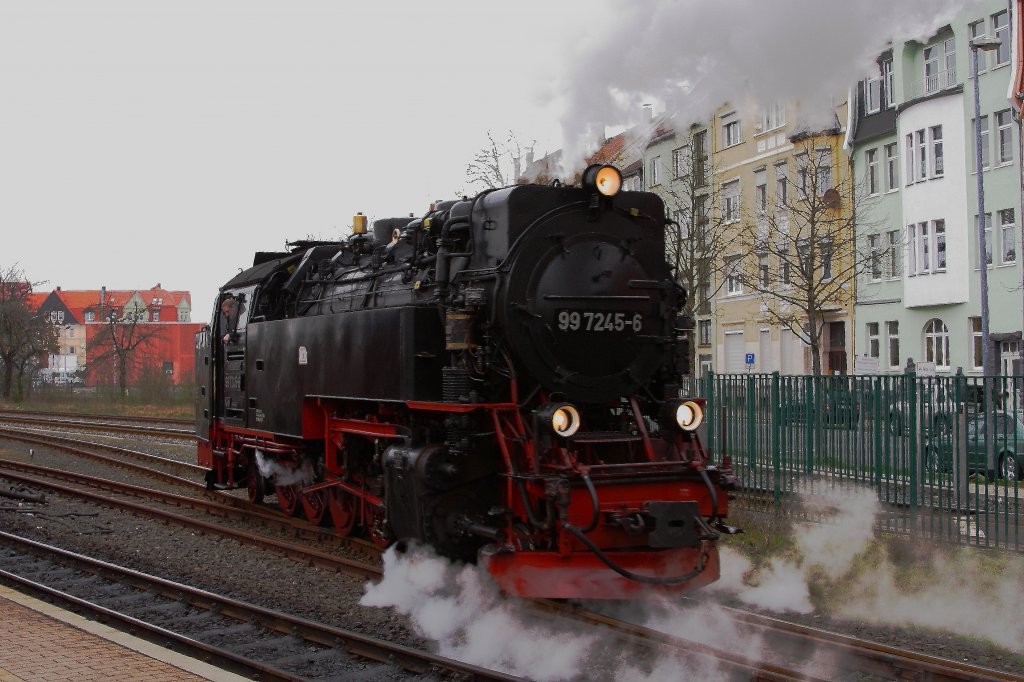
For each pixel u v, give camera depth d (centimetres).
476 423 837
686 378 1502
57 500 1511
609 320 862
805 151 2383
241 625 805
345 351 1029
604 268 865
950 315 2817
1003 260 2634
